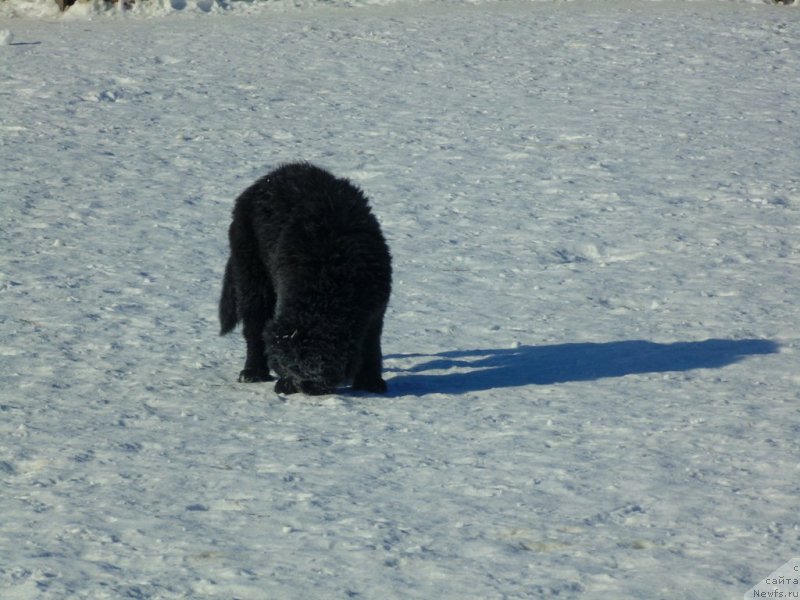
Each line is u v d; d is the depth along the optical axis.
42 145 19.58
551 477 7.45
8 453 8.14
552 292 12.80
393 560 6.30
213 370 10.39
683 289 12.72
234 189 17.39
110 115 21.38
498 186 17.34
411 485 7.40
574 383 9.62
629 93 22.59
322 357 9.12
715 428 8.35
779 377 9.62
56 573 6.18
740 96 22.38
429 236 15.16
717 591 5.83
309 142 19.72
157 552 6.45
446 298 12.66
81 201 16.73
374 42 26.72
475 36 27.12
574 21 28.58
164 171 18.28
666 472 7.50
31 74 24.00
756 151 18.88
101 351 10.95
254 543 6.55
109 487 7.46
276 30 28.17
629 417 8.66
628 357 10.36
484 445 8.12
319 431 8.54
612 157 18.66
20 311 12.23
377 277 9.27
